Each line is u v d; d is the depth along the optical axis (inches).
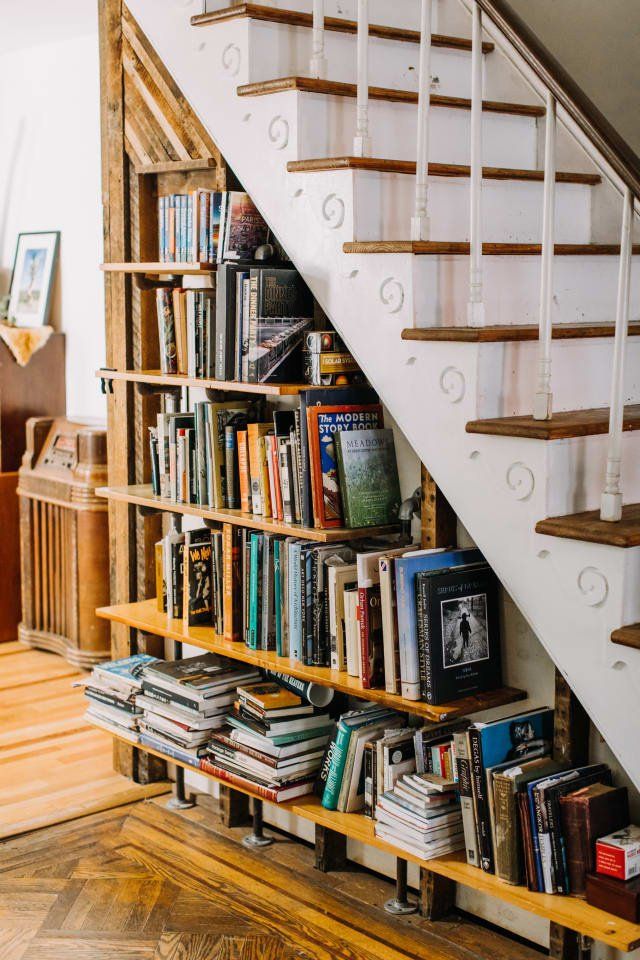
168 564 132.8
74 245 207.5
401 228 101.7
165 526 145.1
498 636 106.5
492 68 127.8
